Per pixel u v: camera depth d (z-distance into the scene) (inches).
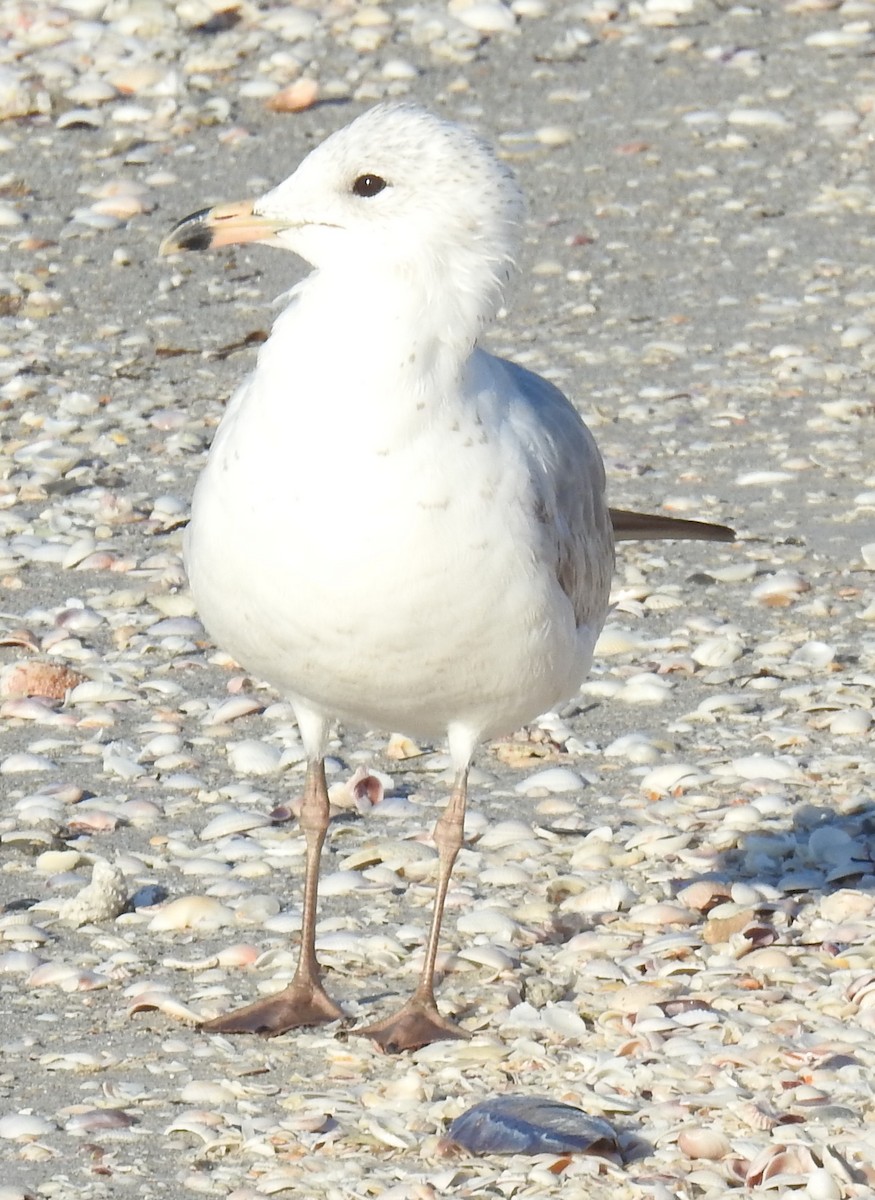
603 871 440.5
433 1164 323.3
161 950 406.9
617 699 532.7
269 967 401.7
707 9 1086.4
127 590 587.5
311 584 350.9
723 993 384.2
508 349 784.3
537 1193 312.5
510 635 362.3
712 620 573.3
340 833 460.1
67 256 843.4
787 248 877.2
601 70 1027.9
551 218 900.6
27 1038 368.8
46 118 963.3
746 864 443.8
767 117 984.9
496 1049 363.9
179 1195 315.3
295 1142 330.6
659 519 484.1
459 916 420.2
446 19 1053.8
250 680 538.6
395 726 389.7
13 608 577.0
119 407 723.4
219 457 361.7
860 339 787.4
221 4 1040.8
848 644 563.8
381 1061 364.5
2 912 419.8
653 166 946.1
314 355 350.6
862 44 1055.0
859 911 419.2
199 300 815.7
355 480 346.6
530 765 498.0
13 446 687.7
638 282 847.1
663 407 733.3
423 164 352.2
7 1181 317.4
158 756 496.1
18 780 481.1
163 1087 351.6
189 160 928.3
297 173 361.4
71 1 1043.3
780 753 500.4
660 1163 322.3
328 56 1022.4
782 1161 319.3
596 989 389.4
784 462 688.4
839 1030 366.3
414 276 350.3
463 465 351.9
